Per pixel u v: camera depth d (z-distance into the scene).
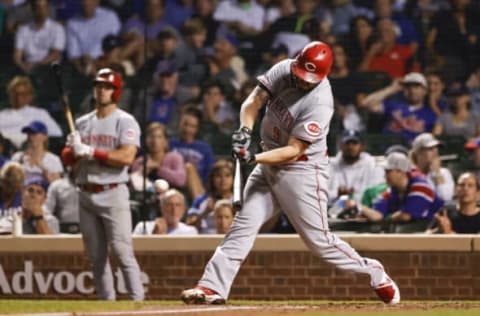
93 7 49.12
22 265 32.28
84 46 48.72
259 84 22.30
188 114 42.66
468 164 41.81
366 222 34.31
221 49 47.44
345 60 47.06
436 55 48.09
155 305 21.94
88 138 29.31
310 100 21.84
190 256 31.64
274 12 48.97
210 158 42.56
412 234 31.61
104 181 28.92
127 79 45.66
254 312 19.52
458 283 31.03
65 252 32.16
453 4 49.00
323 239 22.47
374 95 45.75
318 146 22.23
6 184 35.50
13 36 49.28
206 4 48.94
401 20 48.44
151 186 37.94
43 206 36.44
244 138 21.84
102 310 20.53
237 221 22.44
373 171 37.72
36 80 47.72
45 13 49.12
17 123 44.94
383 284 22.80
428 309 20.66
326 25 48.59
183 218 36.59
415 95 45.12
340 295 31.12
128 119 29.25
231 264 22.20
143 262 31.77
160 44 47.59
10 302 23.97
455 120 45.28
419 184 34.69
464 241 31.00
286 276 31.25
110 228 29.05
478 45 48.25
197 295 21.91
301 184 22.11
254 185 22.59
